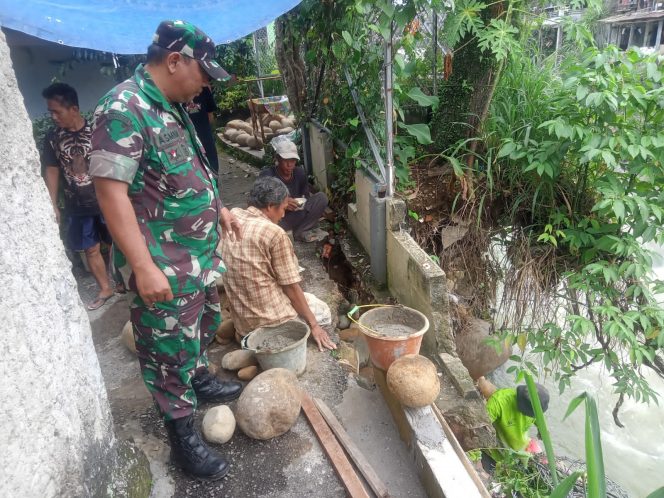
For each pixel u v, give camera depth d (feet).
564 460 12.46
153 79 5.59
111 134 5.17
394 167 12.63
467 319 14.32
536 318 12.82
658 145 9.96
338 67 14.30
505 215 13.60
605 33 22.97
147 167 5.60
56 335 5.05
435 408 8.40
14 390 4.23
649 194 10.78
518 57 12.79
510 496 10.14
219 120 31.27
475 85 13.17
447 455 7.38
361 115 12.97
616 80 10.47
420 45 16.05
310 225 15.23
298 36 17.24
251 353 9.41
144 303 6.06
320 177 18.25
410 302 11.45
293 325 9.44
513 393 11.71
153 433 7.97
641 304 11.91
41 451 4.53
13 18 9.88
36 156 5.11
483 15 12.84
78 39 10.75
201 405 8.58
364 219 13.91
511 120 12.87
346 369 9.70
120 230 5.28
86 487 5.34
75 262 13.71
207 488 7.02
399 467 7.97
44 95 10.41
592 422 4.32
